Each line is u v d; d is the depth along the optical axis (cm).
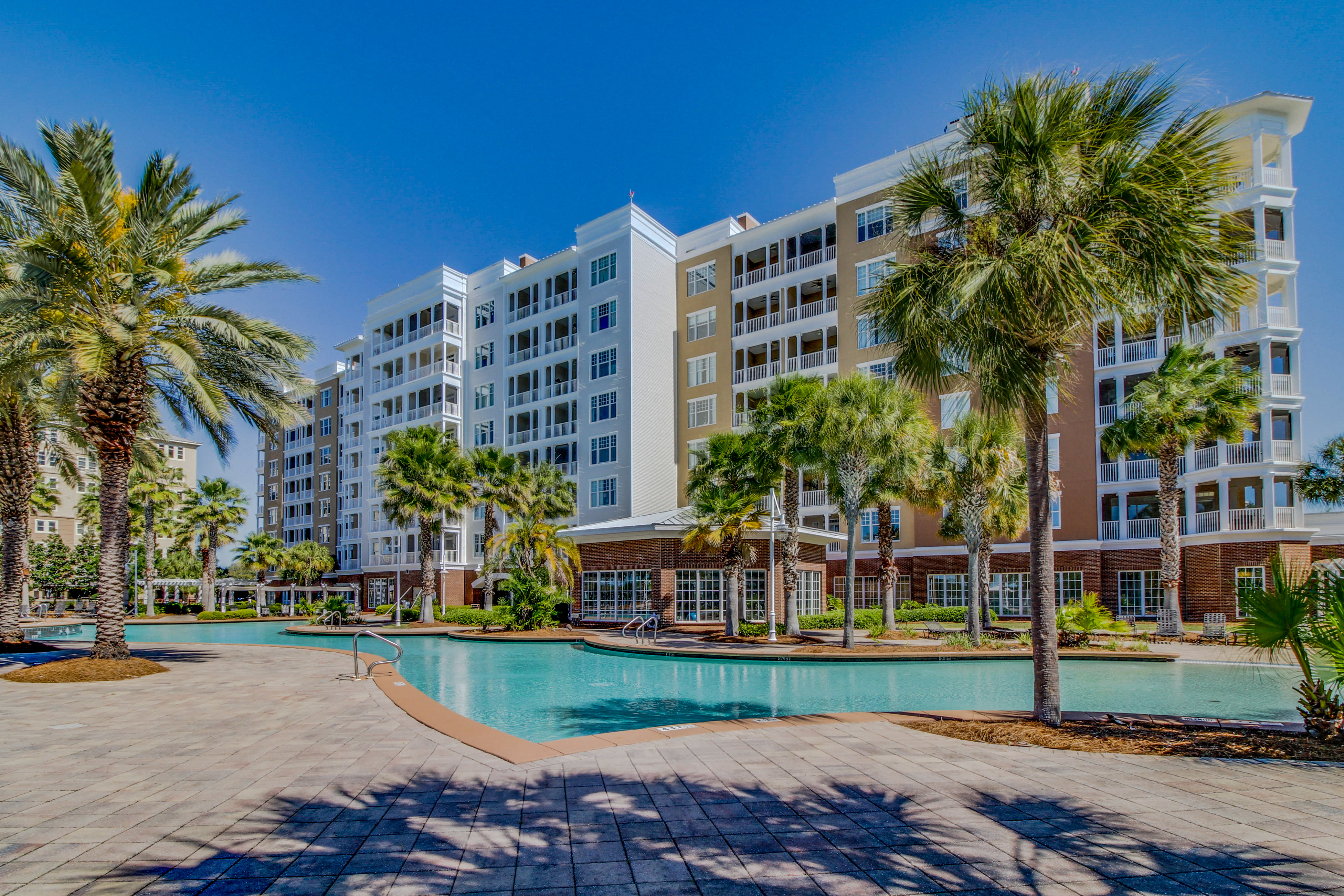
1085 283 792
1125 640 2334
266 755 778
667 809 583
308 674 1552
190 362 1542
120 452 1602
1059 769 701
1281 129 2953
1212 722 927
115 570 1589
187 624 4544
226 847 503
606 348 4350
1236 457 2933
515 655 2281
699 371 4509
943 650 2028
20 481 2002
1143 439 2477
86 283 1562
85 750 804
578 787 646
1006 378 862
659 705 1339
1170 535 2445
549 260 4744
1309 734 846
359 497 6150
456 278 5288
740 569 2611
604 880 446
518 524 3166
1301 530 2727
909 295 944
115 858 482
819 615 3159
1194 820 546
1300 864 462
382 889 434
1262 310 2886
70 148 1469
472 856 486
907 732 879
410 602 4978
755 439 2439
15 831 536
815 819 558
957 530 2700
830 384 2150
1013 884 436
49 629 2969
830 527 4084
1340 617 801
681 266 4666
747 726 918
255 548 5434
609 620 3147
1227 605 2819
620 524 3256
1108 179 838
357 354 6425
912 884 438
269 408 1845
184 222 1661
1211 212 821
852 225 3934
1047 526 945
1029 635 2394
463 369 5231
